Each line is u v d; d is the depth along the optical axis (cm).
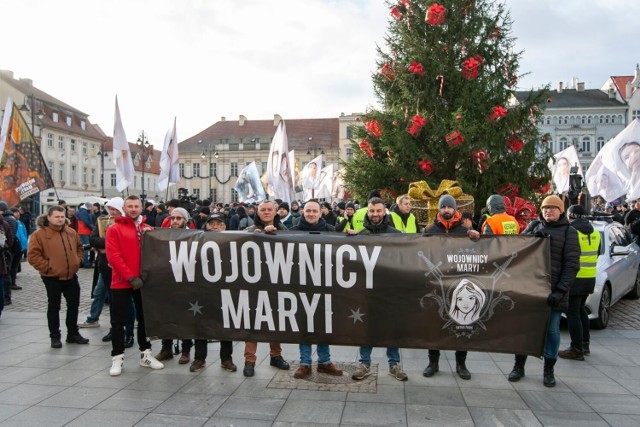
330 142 8325
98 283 812
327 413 462
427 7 1379
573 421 444
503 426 435
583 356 634
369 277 538
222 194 8581
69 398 500
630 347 691
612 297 851
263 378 560
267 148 8450
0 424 439
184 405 482
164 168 1598
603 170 1266
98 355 650
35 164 1346
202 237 568
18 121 1341
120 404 484
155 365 593
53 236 685
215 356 650
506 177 1361
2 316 894
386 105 1523
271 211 591
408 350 676
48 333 768
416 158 1360
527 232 615
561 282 520
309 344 556
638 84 6706
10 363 615
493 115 1302
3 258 847
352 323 542
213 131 8881
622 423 440
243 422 443
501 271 520
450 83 1398
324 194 2606
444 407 475
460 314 524
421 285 529
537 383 543
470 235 527
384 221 576
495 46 1427
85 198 3216
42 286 1263
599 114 6719
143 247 575
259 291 556
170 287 571
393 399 496
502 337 520
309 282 548
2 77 5294
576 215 635
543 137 1397
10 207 1329
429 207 1023
